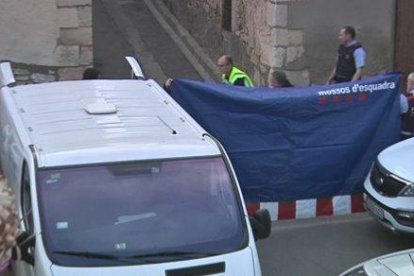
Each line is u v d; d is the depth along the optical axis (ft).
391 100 50.39
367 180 47.32
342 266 44.96
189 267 30.19
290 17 70.28
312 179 50.29
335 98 49.34
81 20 68.85
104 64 85.71
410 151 46.73
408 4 72.95
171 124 36.22
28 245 30.09
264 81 73.31
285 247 47.44
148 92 42.14
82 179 31.73
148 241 30.78
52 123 36.14
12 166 37.55
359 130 50.14
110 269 29.60
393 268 27.30
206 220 31.83
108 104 38.45
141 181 32.19
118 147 32.76
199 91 47.80
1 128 43.83
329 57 71.87
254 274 31.01
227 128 48.47
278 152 49.37
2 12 67.46
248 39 77.97
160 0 106.32
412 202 43.45
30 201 31.65
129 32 95.91
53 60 69.05
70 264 29.68
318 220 50.90
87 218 30.96
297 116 49.06
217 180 32.96
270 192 49.93
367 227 50.08
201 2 91.40
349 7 71.46
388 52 73.51
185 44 93.04
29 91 42.50
